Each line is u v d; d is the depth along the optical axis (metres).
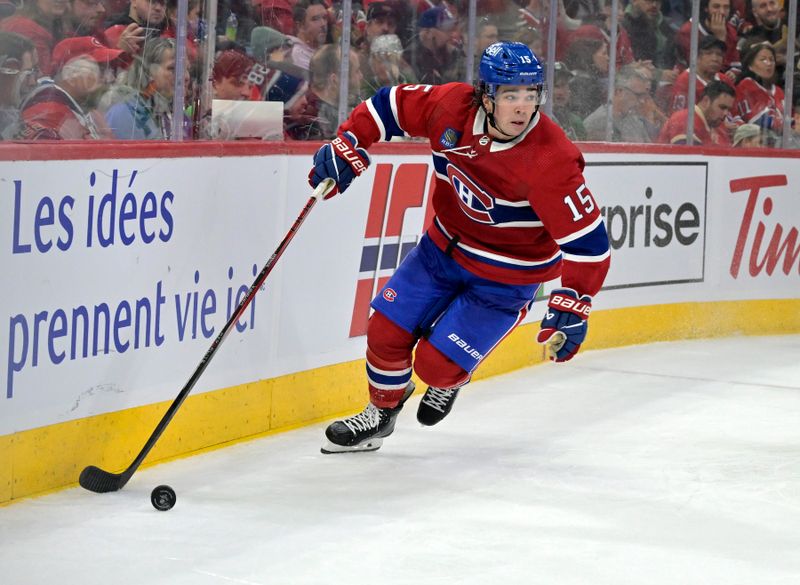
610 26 11.90
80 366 6.42
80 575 5.06
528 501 6.50
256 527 5.83
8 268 5.90
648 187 12.11
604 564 5.41
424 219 9.43
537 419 8.70
